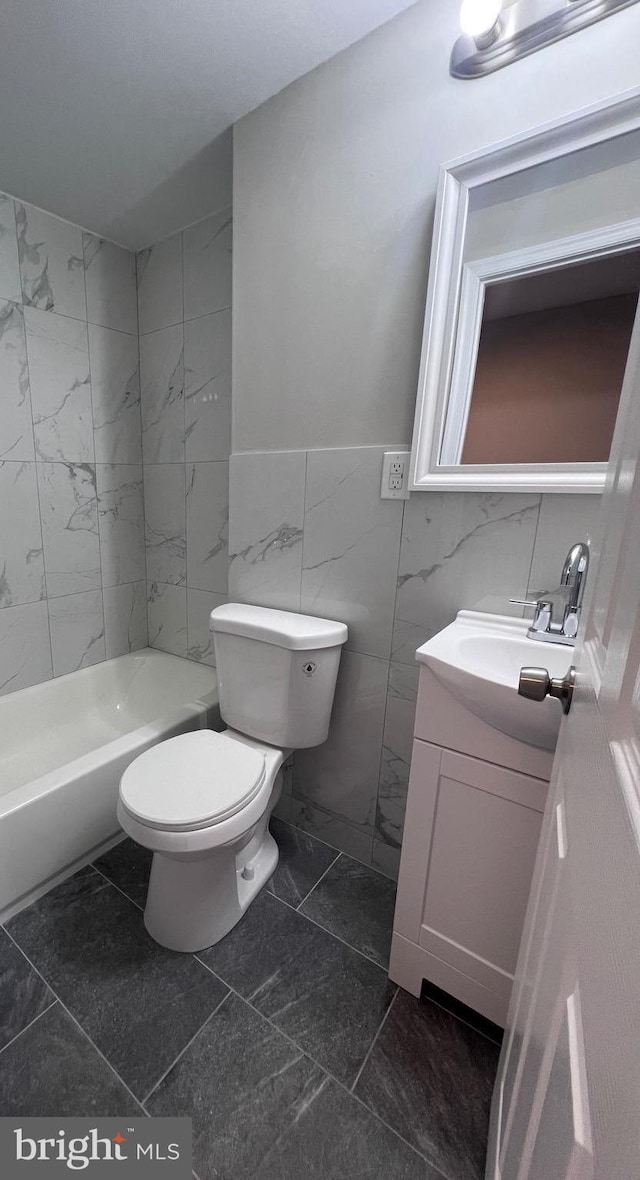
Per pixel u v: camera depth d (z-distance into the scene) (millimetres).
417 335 1100
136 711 2070
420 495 1158
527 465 1019
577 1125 295
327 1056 948
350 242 1150
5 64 1083
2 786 1627
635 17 805
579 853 418
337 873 1412
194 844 994
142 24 996
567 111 876
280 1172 789
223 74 1126
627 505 457
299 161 1188
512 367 1016
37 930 1189
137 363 2008
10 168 1422
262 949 1165
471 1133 843
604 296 918
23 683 1827
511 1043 696
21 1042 951
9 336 1600
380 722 1338
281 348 1317
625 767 322
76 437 1852
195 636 2096
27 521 1753
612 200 883
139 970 1100
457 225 1008
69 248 1713
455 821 923
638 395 475
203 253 1703
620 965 267
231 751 1239
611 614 458
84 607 1993
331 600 1357
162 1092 883
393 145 1056
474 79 950
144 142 1332
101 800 1403
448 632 1038
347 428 1244
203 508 1930
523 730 788
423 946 1021
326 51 1080
